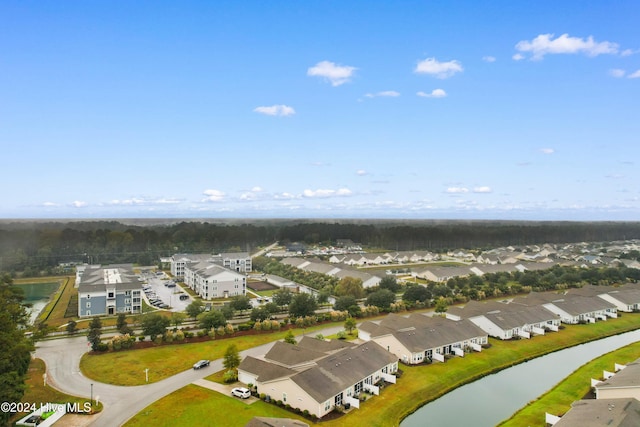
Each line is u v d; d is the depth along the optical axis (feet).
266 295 436.76
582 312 352.90
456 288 457.27
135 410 176.65
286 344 239.30
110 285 359.66
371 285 463.42
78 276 498.28
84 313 346.54
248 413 176.86
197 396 191.31
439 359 250.37
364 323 290.35
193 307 327.47
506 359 261.44
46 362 231.09
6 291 241.76
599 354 282.36
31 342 198.80
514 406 201.16
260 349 260.01
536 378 237.45
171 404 182.50
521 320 314.76
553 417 175.73
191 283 488.85
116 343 250.98
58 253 650.84
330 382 190.60
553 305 358.23
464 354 263.70
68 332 286.66
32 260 594.24
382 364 222.07
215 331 283.18
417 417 187.73
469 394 214.48
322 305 384.06
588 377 231.71
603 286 473.67
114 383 204.54
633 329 343.87
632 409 158.92
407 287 420.77
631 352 276.00
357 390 202.18
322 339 266.57
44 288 482.28
